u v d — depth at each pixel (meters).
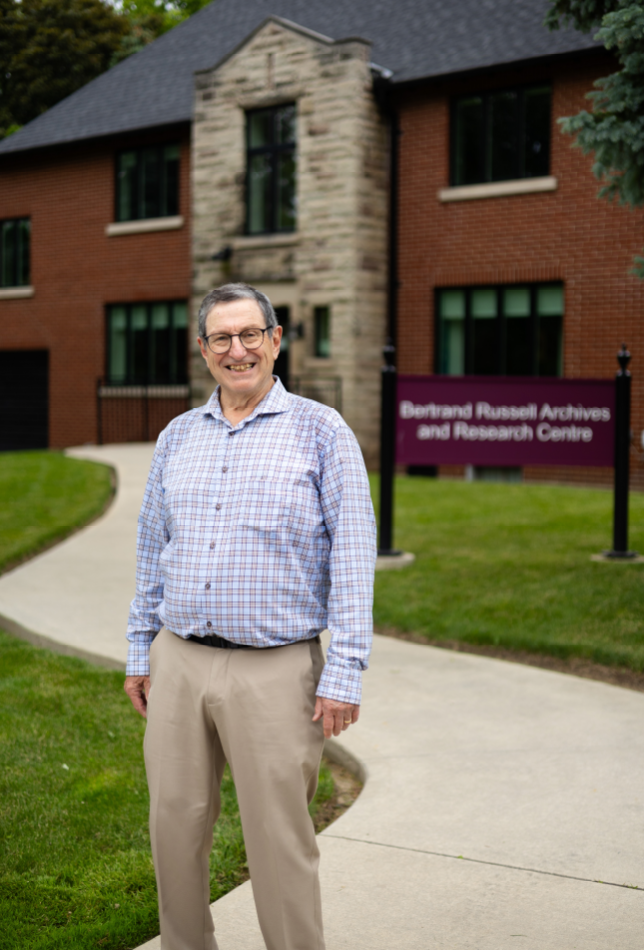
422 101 14.73
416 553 8.17
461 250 14.57
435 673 5.41
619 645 5.62
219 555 2.44
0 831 3.49
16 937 2.85
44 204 19.58
